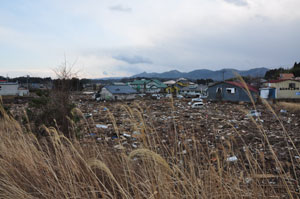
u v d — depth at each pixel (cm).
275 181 390
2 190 292
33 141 461
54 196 281
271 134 1046
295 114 1977
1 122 521
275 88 3684
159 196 243
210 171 305
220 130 1174
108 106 3148
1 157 381
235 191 276
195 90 7294
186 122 1481
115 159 381
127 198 237
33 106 574
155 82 8888
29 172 323
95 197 257
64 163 325
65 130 552
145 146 280
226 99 3991
